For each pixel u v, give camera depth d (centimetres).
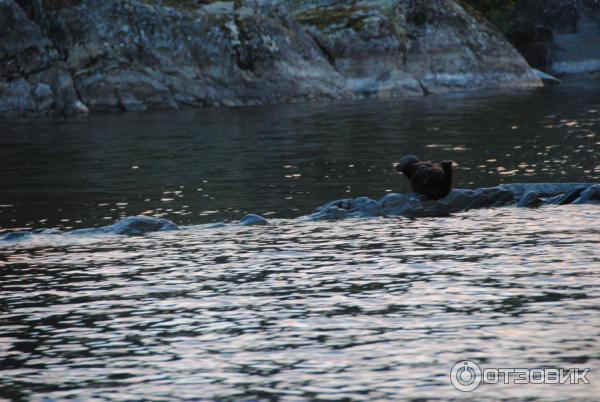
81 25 7119
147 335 1455
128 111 6881
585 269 1798
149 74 7106
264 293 1694
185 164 3806
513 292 1638
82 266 1975
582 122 5106
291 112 6375
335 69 7925
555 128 4831
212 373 1270
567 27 10594
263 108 6819
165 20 7262
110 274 1892
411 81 7931
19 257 2084
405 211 2583
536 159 3662
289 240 2203
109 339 1440
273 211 2706
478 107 6334
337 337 1409
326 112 6294
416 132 4856
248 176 3428
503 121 5306
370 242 2148
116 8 7188
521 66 8644
